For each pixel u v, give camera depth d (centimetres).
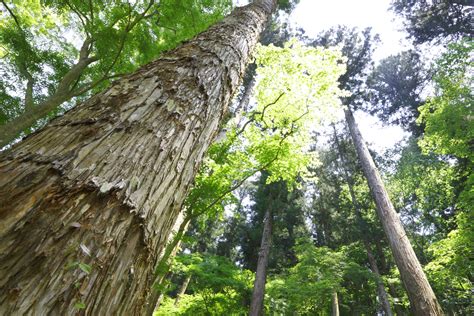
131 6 513
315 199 1870
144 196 91
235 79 198
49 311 57
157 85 136
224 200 365
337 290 1000
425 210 1391
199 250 1703
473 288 791
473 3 1209
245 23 297
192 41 203
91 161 87
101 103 115
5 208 67
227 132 426
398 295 1372
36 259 62
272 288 1028
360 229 1502
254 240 1523
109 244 74
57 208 71
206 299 666
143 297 92
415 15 1377
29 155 83
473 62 784
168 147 111
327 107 484
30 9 603
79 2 504
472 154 819
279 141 430
